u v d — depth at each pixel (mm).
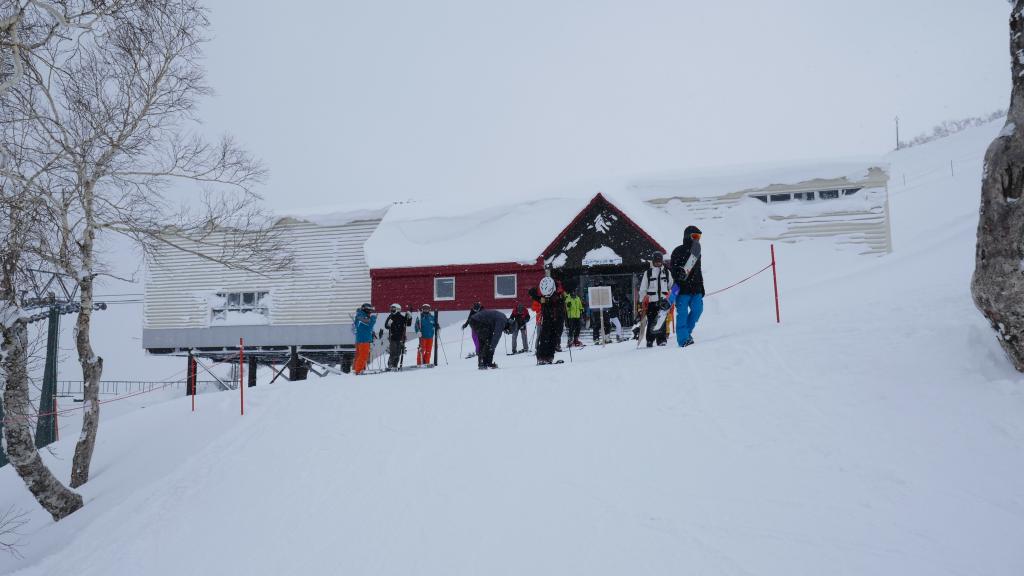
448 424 7355
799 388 6207
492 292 22547
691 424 5984
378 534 5176
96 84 10914
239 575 5102
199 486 7605
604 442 6012
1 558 8852
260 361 27047
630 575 3947
